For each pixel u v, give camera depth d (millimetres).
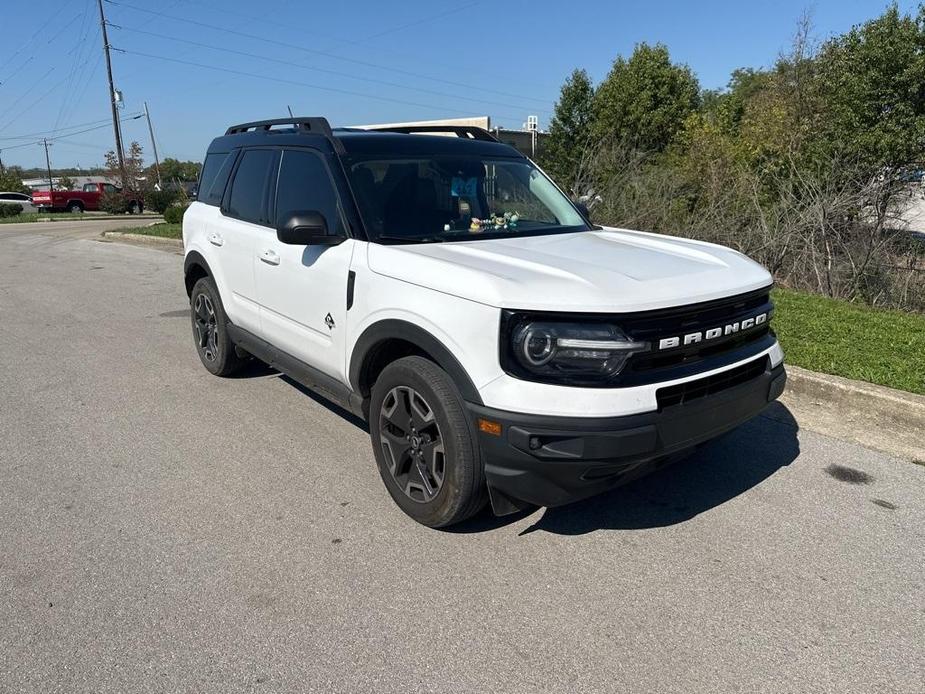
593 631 2744
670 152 19969
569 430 2805
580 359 2830
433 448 3320
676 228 11625
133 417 5070
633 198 12281
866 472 4070
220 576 3111
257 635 2727
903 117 14172
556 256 3473
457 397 3131
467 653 2625
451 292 3098
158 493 3900
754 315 3416
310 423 4941
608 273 3135
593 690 2441
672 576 3102
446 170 4285
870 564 3184
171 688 2455
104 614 2855
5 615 2850
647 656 2607
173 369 6242
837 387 4918
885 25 14539
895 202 10516
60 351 6895
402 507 3582
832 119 15438
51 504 3779
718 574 3115
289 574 3125
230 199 5320
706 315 3146
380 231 3777
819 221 9820
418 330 3244
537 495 2975
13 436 4719
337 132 4422
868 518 3576
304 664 2570
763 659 2592
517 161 4809
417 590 3006
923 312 9250
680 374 3002
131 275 12016
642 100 26609
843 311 7523
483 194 4348
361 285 3621
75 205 41375
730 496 3814
